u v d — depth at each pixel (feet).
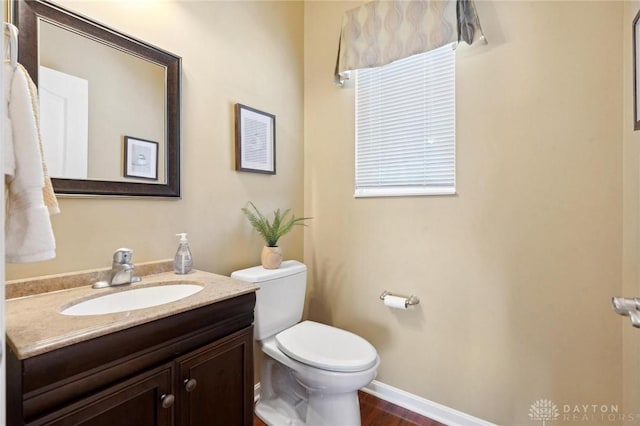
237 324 3.67
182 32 4.77
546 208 4.58
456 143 5.27
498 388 4.98
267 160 6.16
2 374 1.62
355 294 6.45
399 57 5.48
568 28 4.39
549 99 4.52
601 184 4.20
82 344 2.38
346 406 4.57
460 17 4.94
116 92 4.00
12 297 3.17
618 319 4.13
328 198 6.80
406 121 5.85
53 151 3.46
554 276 4.54
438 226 5.48
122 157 4.05
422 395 5.67
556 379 4.55
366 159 6.31
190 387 3.08
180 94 4.69
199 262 5.00
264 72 6.14
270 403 5.57
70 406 2.32
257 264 6.00
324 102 6.84
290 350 4.72
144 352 2.76
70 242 3.62
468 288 5.21
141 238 4.28
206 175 5.10
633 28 3.58
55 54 3.49
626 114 3.95
